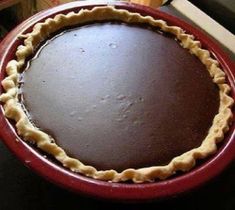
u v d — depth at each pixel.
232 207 0.33
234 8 0.50
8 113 0.31
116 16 0.42
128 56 0.39
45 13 0.40
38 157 0.28
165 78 0.38
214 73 0.38
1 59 0.35
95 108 0.34
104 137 0.32
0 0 0.68
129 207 0.30
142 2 0.57
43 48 0.38
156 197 0.27
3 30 0.77
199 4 0.52
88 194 0.27
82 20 0.41
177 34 0.42
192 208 0.32
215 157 0.31
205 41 0.41
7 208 0.31
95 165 0.30
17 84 0.34
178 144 0.33
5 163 0.33
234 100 0.36
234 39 0.47
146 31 0.42
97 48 0.39
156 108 0.35
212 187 0.34
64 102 0.34
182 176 0.29
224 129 0.33
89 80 0.36
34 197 0.31
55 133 0.31
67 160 0.29
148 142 0.32
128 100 0.35
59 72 0.36
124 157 0.31
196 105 0.36
